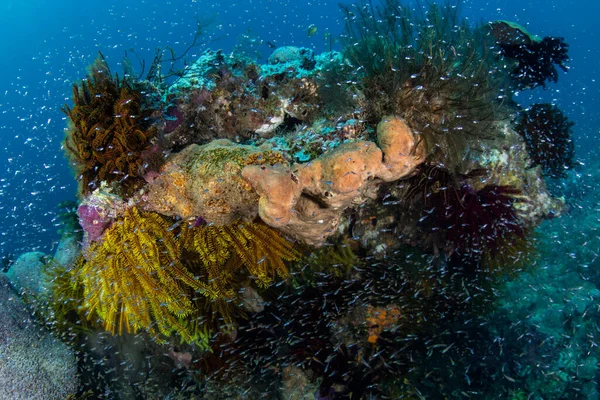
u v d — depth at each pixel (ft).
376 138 2.41
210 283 2.37
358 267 2.85
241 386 2.96
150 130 2.27
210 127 2.82
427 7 2.62
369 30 2.61
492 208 2.58
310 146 2.47
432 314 2.96
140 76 2.75
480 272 2.91
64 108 2.24
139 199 2.35
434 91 2.23
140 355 3.07
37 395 2.86
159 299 2.33
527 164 2.89
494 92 2.43
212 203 2.23
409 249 2.86
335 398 2.85
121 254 2.32
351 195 2.16
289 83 2.84
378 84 2.41
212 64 2.84
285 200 2.04
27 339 2.99
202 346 2.88
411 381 2.88
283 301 2.86
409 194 2.60
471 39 2.55
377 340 2.92
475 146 2.39
